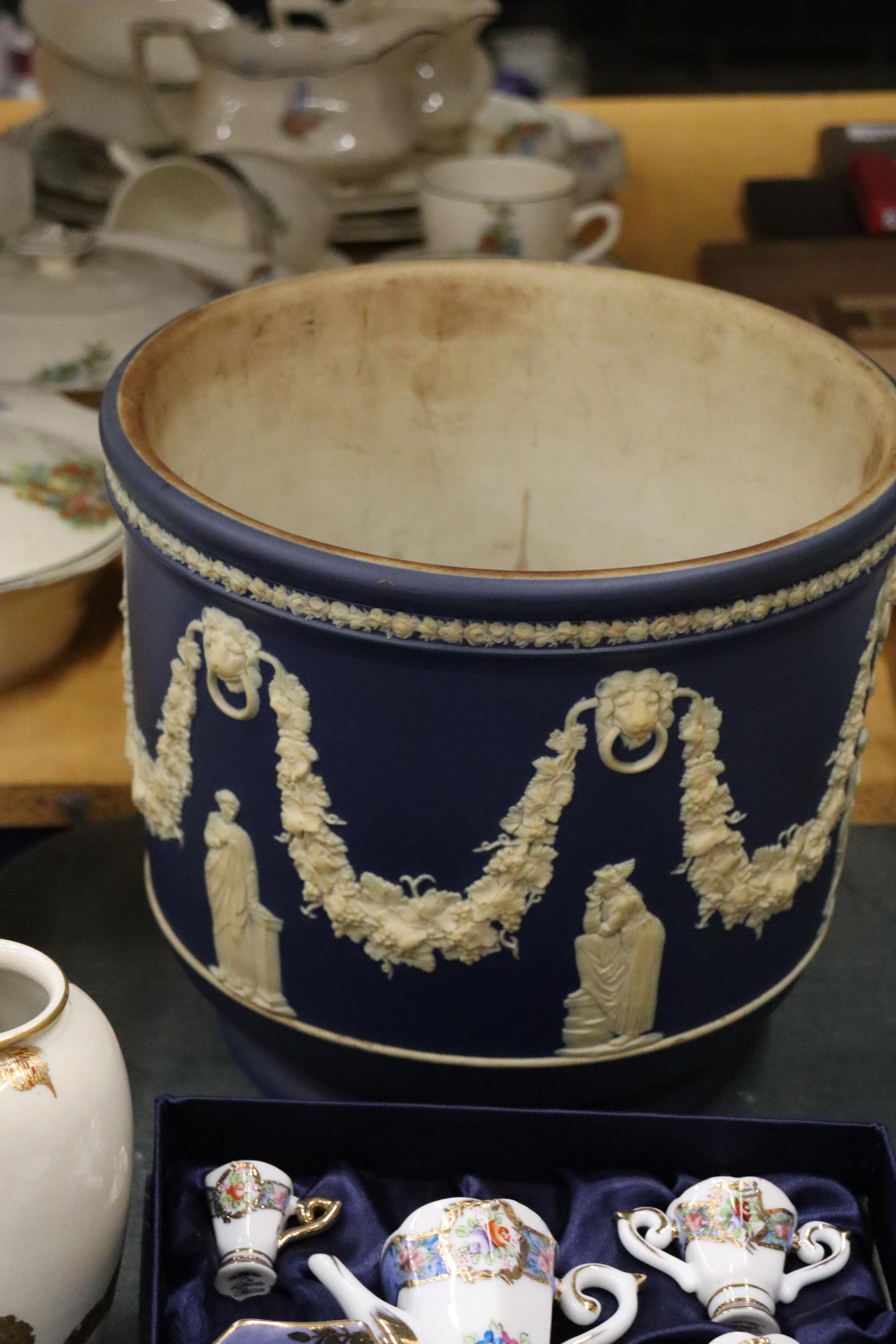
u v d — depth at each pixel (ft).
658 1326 1.98
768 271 3.58
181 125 3.60
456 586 1.68
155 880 2.35
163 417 2.20
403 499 2.76
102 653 3.15
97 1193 1.74
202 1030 2.59
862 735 2.15
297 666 1.83
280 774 1.92
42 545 2.75
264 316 2.39
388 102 3.51
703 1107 2.45
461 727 1.80
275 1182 2.05
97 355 3.10
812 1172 2.16
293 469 2.60
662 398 2.58
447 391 2.65
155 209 3.56
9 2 4.75
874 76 5.15
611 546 2.79
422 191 3.51
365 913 1.97
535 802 1.85
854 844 3.04
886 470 1.94
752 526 2.56
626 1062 2.12
